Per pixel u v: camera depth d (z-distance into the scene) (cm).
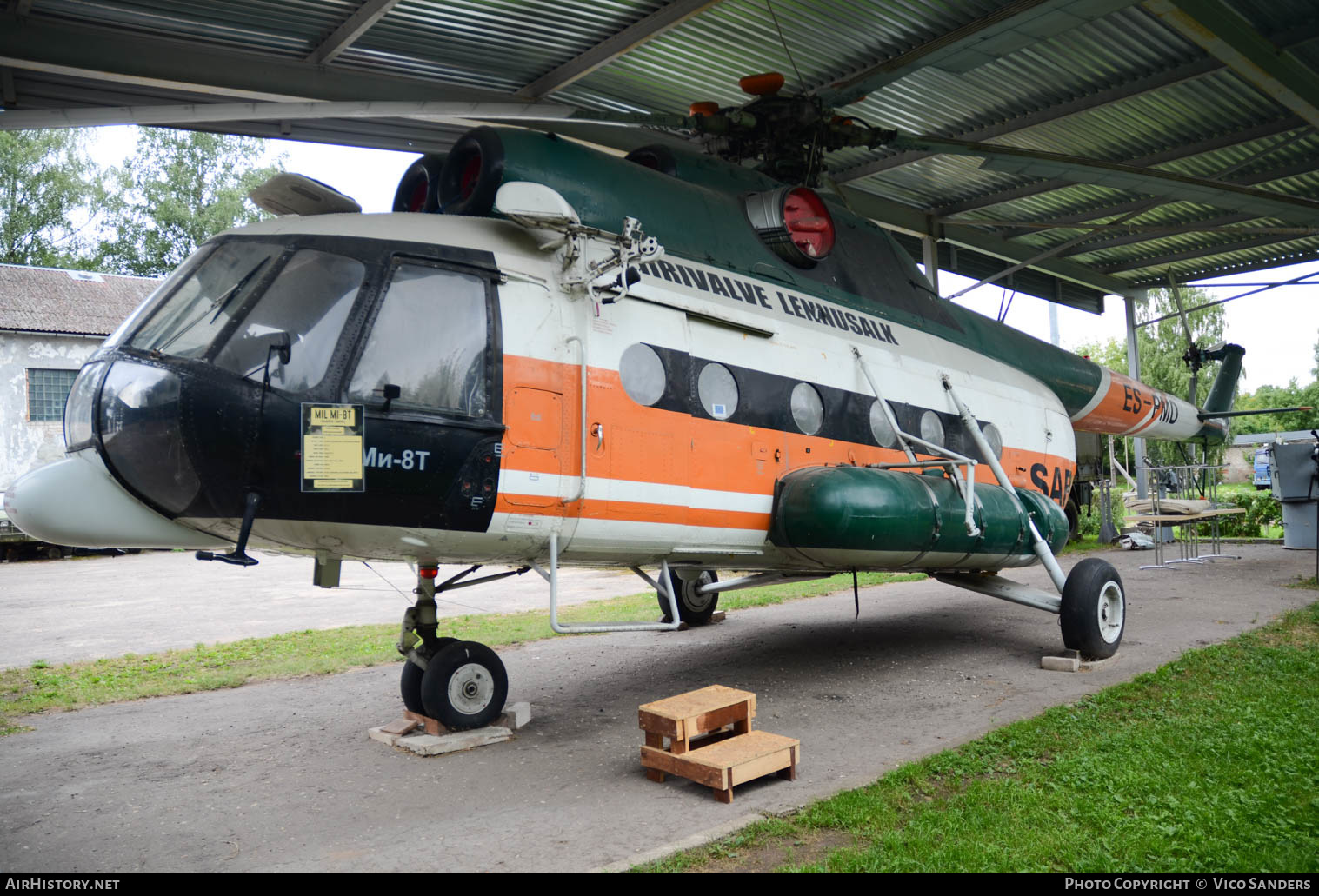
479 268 514
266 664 817
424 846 390
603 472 541
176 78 792
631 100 1034
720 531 613
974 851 361
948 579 821
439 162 630
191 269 492
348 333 474
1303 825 380
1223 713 550
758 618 1047
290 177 540
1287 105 961
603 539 555
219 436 444
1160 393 1310
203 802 455
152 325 468
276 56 835
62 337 2386
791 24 878
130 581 1661
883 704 633
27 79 780
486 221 551
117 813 442
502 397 503
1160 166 1262
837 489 614
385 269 492
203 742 570
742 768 443
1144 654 766
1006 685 680
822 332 708
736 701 494
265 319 468
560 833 402
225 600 1363
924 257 1487
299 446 454
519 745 549
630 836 396
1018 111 1117
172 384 443
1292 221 984
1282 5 857
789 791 453
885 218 1405
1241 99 1073
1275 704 566
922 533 661
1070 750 492
